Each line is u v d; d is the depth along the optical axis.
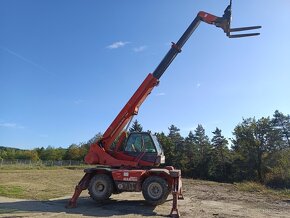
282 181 38.31
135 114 14.88
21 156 90.12
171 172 12.89
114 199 15.22
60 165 57.72
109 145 14.59
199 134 77.75
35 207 12.37
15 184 19.55
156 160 14.01
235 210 13.26
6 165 49.84
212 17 15.11
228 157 63.78
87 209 12.45
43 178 25.69
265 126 58.72
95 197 13.53
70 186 20.17
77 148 83.56
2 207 12.11
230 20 14.97
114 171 13.45
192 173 64.88
